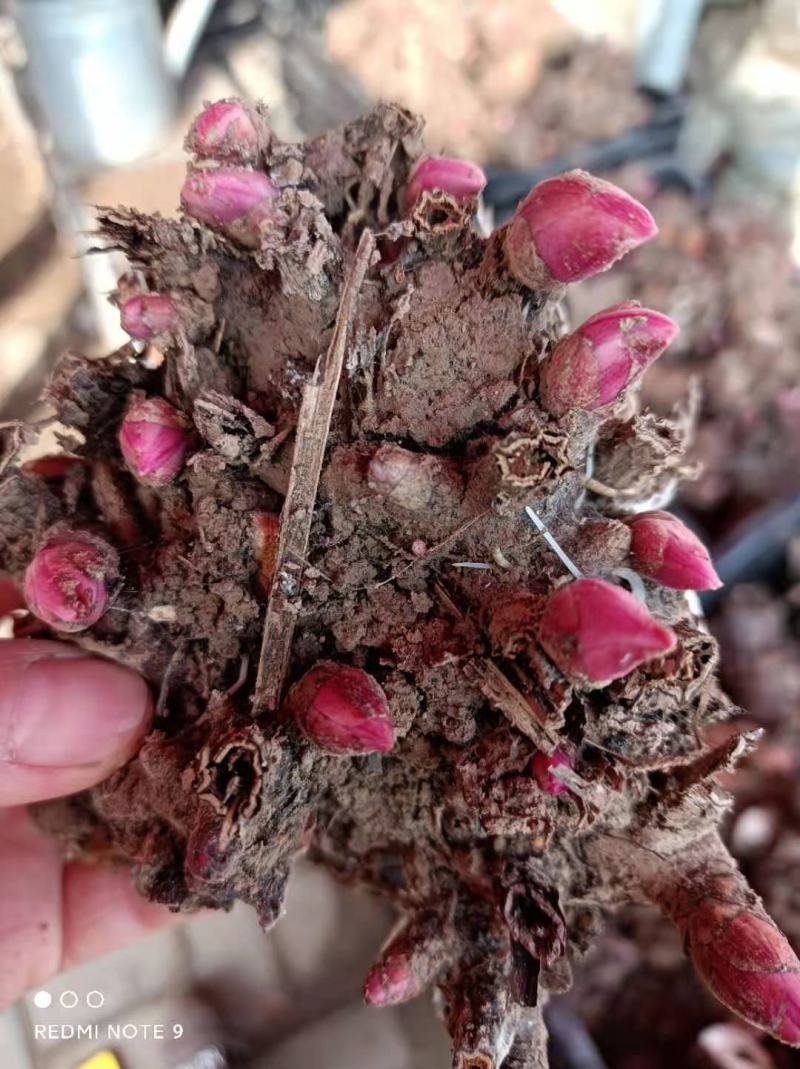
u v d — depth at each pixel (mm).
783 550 283
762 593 280
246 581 118
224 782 104
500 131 391
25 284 427
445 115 396
